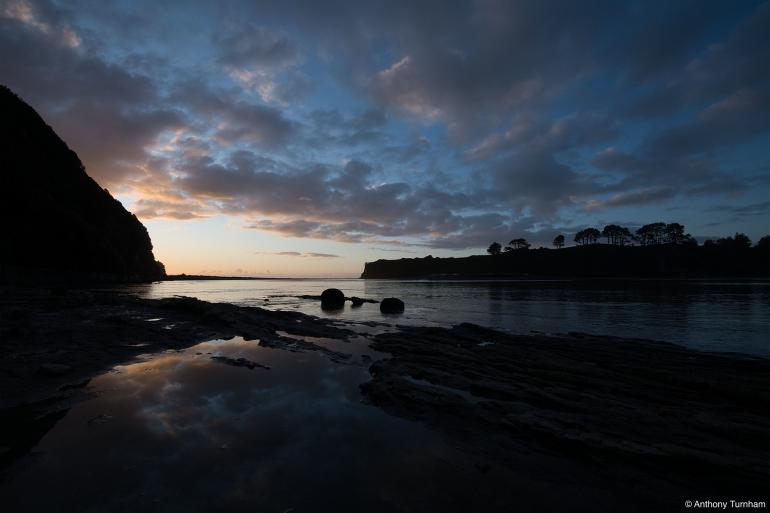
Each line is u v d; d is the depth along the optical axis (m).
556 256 154.62
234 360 12.55
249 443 6.32
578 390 9.93
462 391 9.86
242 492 4.86
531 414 7.67
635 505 5.17
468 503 4.95
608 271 134.00
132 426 6.92
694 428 7.20
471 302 42.22
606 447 6.30
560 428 6.95
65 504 4.47
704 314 28.05
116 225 105.50
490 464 6.04
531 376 11.01
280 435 6.72
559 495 5.30
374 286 108.62
